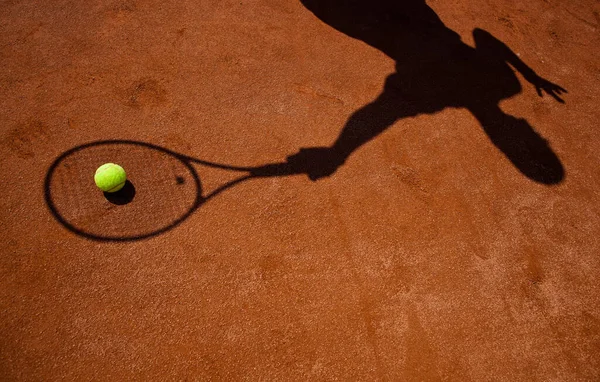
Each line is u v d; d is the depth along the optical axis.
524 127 4.25
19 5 4.25
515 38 5.24
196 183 3.27
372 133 3.87
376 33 4.85
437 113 4.16
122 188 3.13
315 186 3.42
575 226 3.59
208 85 3.93
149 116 3.61
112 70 3.88
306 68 4.29
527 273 3.23
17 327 2.49
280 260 2.99
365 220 3.29
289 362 2.58
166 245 2.94
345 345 2.70
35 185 3.08
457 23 5.25
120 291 2.70
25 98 3.55
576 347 2.92
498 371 2.74
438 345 2.78
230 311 2.72
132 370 2.44
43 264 2.74
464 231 3.37
